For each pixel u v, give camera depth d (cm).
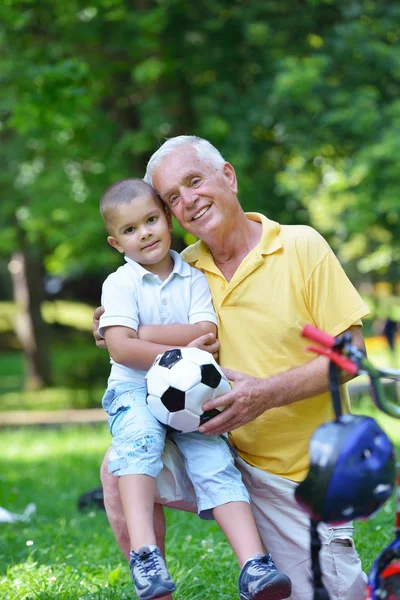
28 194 1684
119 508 379
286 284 384
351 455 272
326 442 277
